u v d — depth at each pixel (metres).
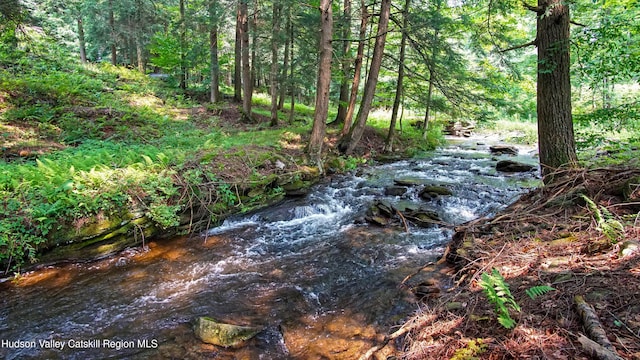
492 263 4.32
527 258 4.18
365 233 7.51
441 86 14.51
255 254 6.72
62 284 5.60
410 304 4.43
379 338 3.86
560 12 6.01
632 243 3.61
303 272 5.89
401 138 18.45
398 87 16.25
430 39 13.63
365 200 9.84
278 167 10.48
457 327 3.25
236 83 19.97
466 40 18.67
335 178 12.17
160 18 24.72
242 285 5.50
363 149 15.88
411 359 3.09
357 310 4.57
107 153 8.21
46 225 6.01
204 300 5.08
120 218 6.75
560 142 6.25
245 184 9.07
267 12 15.67
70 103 13.07
